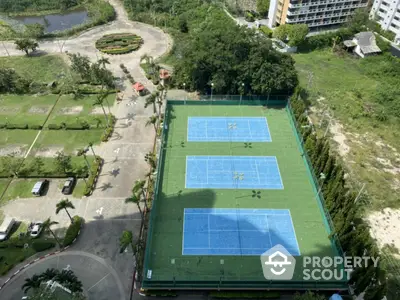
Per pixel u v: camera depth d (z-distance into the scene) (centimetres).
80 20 13612
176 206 5891
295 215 5756
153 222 5594
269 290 4731
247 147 7144
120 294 4769
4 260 5172
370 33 11150
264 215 5744
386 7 11812
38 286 4300
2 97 8706
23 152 7062
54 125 7662
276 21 12388
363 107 8338
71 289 4331
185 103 8306
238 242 5334
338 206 5453
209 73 8438
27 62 10225
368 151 7131
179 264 5038
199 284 4712
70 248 5347
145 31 12288
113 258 5219
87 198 6119
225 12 13088
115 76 9650
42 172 6550
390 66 9750
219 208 5856
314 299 4100
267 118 7962
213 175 6488
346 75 9881
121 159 6925
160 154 6800
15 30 12506
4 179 6481
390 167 6750
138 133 7600
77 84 9219
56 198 6125
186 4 13600
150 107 8400
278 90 8262
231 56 7981
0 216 5800
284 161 6806
